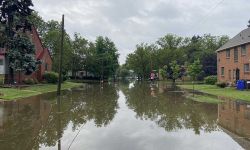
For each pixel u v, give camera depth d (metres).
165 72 84.94
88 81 89.56
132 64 115.56
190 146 10.84
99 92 40.34
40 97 30.83
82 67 96.50
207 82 57.53
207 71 75.50
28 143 11.27
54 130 13.79
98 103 25.91
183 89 46.44
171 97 32.09
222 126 14.94
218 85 45.91
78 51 92.44
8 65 43.00
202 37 108.44
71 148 10.55
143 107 23.14
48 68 57.34
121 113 19.75
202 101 27.41
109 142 11.43
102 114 19.22
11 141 11.58
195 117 17.97
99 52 101.56
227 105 24.19
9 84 40.78
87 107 22.89
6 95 29.08
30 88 39.84
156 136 12.55
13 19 41.81
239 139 12.04
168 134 12.96
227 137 12.38
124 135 12.73
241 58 44.34
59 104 24.55
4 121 16.14
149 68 110.81
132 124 15.52
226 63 50.03
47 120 16.59
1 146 10.82
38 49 53.44
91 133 13.16
